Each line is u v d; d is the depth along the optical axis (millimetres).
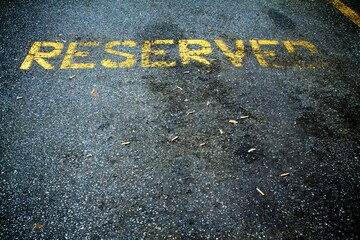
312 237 2457
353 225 2537
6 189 2713
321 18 4918
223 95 3652
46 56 4109
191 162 2971
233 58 4152
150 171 2885
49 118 3346
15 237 2412
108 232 2455
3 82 3730
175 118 3383
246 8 5117
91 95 3611
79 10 4988
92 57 4113
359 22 4848
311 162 2994
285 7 5156
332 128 3318
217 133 3242
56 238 2410
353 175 2891
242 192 2738
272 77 3893
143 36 4480
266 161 2992
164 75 3887
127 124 3309
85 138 3160
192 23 4758
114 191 2723
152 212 2584
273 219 2559
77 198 2666
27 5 5070
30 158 2967
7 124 3270
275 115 3439
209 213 2584
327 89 3760
